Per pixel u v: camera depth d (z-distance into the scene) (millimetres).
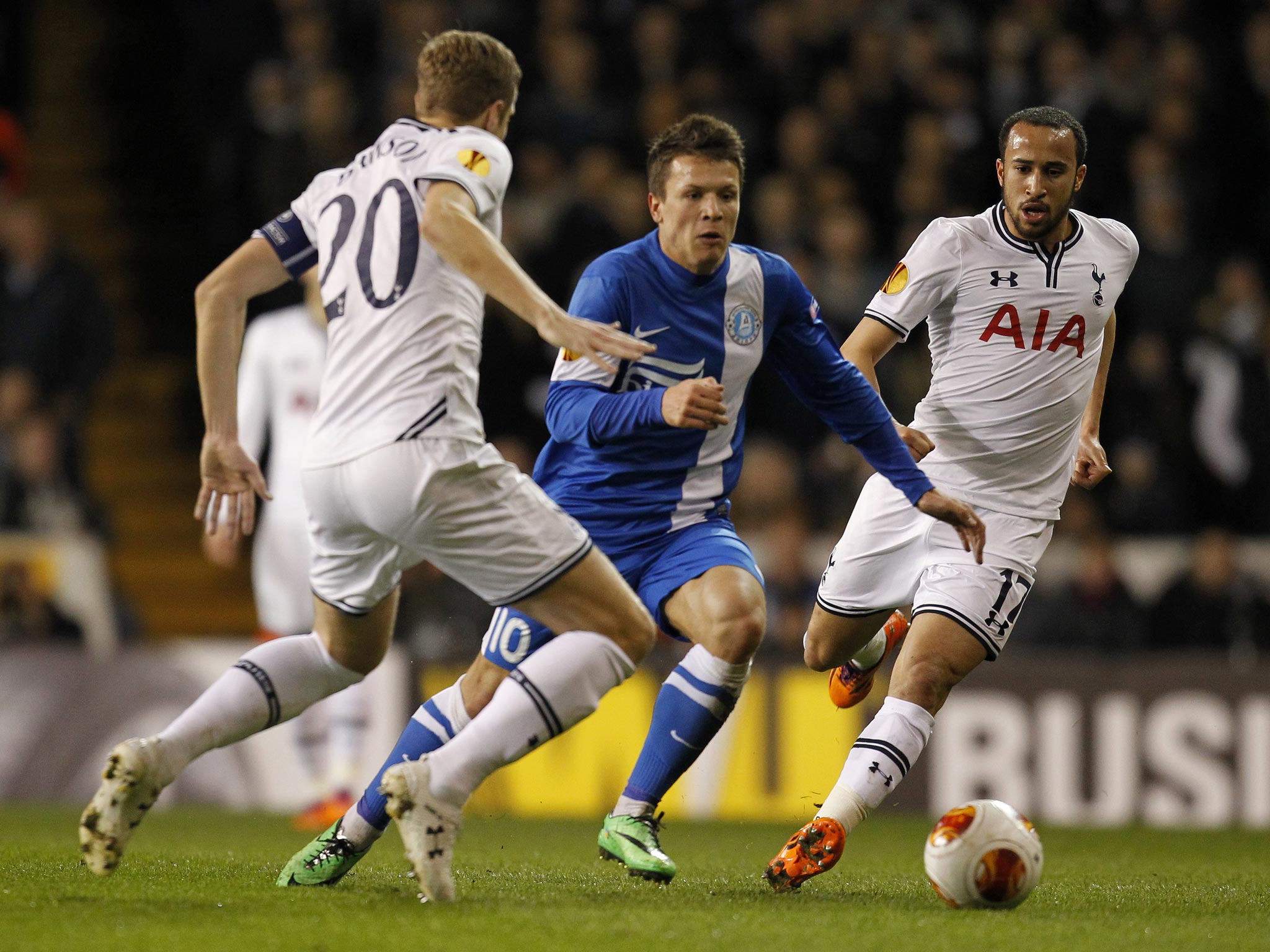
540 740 13352
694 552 16406
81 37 54031
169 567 44875
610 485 16594
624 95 44656
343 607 13969
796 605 33062
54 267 39781
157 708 32844
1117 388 39312
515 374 38844
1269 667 31688
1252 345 40344
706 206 15914
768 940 12266
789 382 17125
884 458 16141
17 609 35938
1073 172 16625
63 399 39156
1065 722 31703
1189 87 45750
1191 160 44375
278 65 45406
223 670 33156
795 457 38500
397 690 32312
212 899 13945
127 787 13086
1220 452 39938
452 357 13281
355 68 45531
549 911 13484
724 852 22625
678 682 16250
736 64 45562
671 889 15695
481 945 11766
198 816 29922
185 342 49781
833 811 15820
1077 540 36062
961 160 42812
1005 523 16922
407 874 16250
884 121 43594
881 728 16125
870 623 17750
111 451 46906
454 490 13133
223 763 32438
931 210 42094
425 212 12977
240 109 44656
